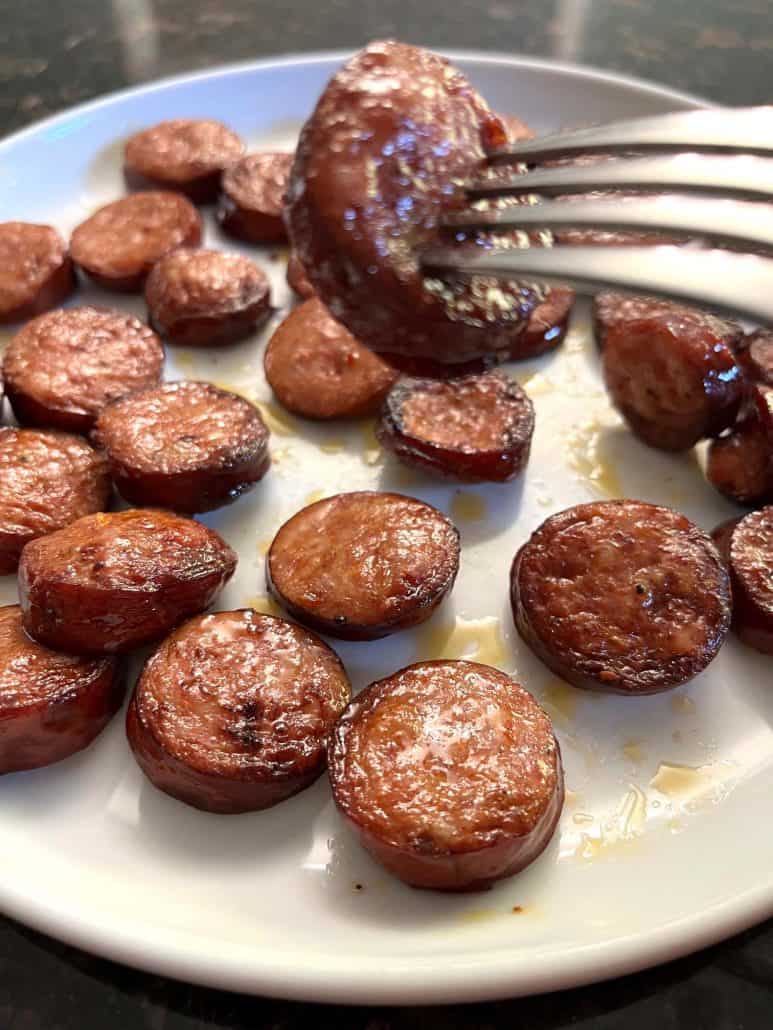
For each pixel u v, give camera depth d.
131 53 0.26
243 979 0.10
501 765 0.11
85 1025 0.10
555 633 0.13
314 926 0.11
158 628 0.13
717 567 0.14
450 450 0.15
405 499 0.15
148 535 0.13
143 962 0.10
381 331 0.11
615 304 0.18
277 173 0.20
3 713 0.12
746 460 0.15
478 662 0.14
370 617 0.13
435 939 0.11
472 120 0.11
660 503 0.16
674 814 0.12
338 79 0.11
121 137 0.21
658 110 0.21
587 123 0.21
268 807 0.12
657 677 0.13
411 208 0.11
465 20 0.27
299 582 0.14
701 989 0.11
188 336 0.18
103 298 0.19
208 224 0.21
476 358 0.11
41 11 0.27
